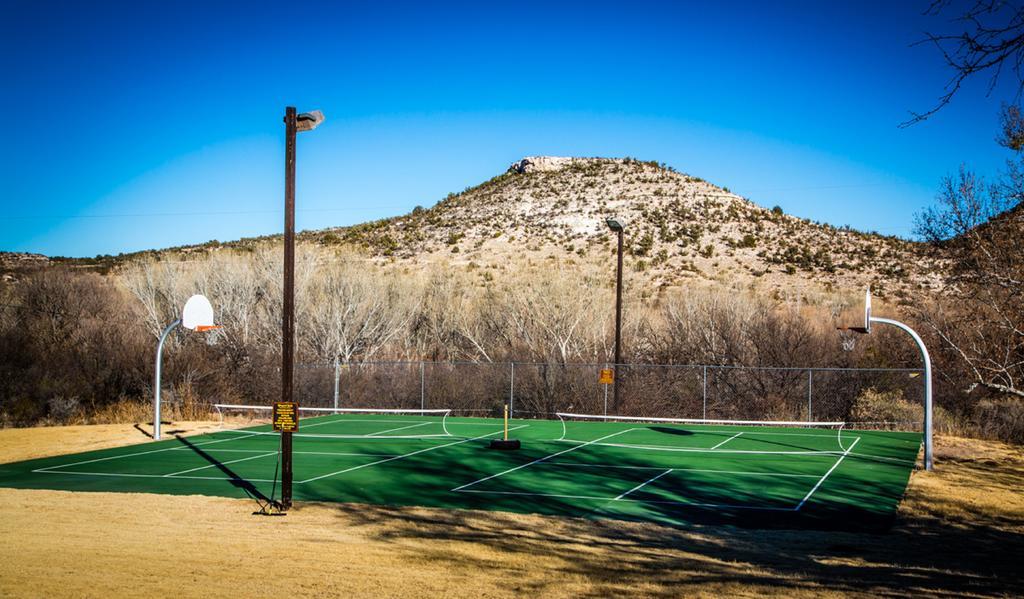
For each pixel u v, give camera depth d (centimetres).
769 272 7719
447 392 4000
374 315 5131
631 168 12294
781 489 2025
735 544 1430
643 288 6831
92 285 5131
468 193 12788
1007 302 2275
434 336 5247
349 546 1320
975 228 2358
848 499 1900
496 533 1480
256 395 4069
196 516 1609
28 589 924
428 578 1076
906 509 1783
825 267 7731
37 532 1370
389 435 3147
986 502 1862
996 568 1238
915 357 3666
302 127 1712
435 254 9144
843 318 4816
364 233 10856
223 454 2600
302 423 3578
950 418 3325
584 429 3375
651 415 3716
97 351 4019
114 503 1742
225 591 956
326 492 1948
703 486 2061
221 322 4672
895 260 7794
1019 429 3022
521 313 4778
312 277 5200
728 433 3253
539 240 9369
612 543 1412
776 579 1096
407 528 1514
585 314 4600
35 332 4406
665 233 9081
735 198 10719
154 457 2528
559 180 12088
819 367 3834
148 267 5100
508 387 3944
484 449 2742
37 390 3659
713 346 4153
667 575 1122
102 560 1130
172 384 3794
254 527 1502
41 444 2786
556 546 1362
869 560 1298
